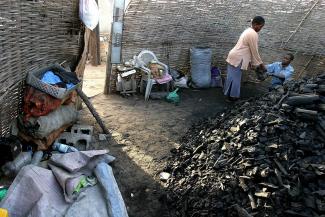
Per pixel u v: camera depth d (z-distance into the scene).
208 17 7.32
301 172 3.30
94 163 3.71
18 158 3.75
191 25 7.27
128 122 5.69
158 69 6.77
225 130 4.48
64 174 3.36
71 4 4.94
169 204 3.74
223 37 7.87
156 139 5.20
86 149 4.66
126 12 6.37
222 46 8.02
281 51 8.19
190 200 3.62
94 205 3.27
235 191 3.43
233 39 7.98
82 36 5.51
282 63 6.60
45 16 4.32
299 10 7.51
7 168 3.67
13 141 3.70
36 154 3.98
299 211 3.04
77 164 3.55
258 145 3.71
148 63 6.90
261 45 8.03
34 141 4.09
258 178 3.39
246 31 6.43
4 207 2.96
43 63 4.55
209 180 3.72
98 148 4.77
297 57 8.25
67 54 5.28
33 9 3.95
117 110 6.14
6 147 3.59
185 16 7.03
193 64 7.55
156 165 4.50
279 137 3.77
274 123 3.92
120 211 3.27
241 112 4.84
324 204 3.00
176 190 3.88
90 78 8.12
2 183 3.58
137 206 3.69
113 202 3.31
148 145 5.00
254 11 7.54
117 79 6.78
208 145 4.31
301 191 3.18
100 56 9.52
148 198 3.83
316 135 3.72
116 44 6.50
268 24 7.71
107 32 11.92
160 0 6.50
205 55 7.45
